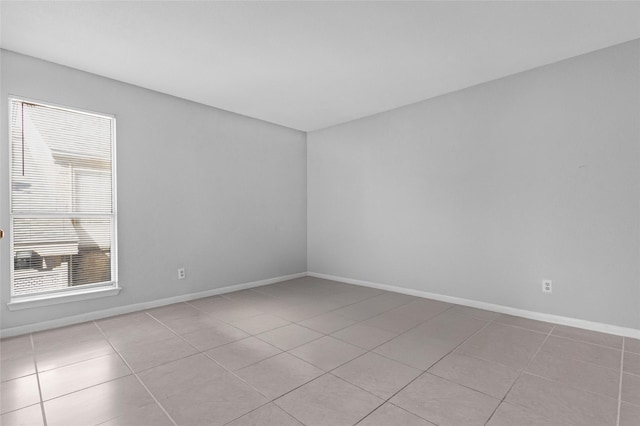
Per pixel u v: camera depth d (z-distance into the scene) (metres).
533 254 3.40
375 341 2.87
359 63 3.24
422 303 4.02
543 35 2.75
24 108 3.05
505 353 2.61
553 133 3.26
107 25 2.56
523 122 3.45
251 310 3.77
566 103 3.18
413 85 3.79
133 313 3.64
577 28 2.64
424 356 2.57
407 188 4.43
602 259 3.02
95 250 3.47
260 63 3.22
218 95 4.05
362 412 1.86
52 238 3.21
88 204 3.43
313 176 5.67
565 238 3.21
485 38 2.79
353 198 5.08
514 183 3.51
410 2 2.31
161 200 3.93
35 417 1.82
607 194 2.98
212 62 3.20
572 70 3.15
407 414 1.84
